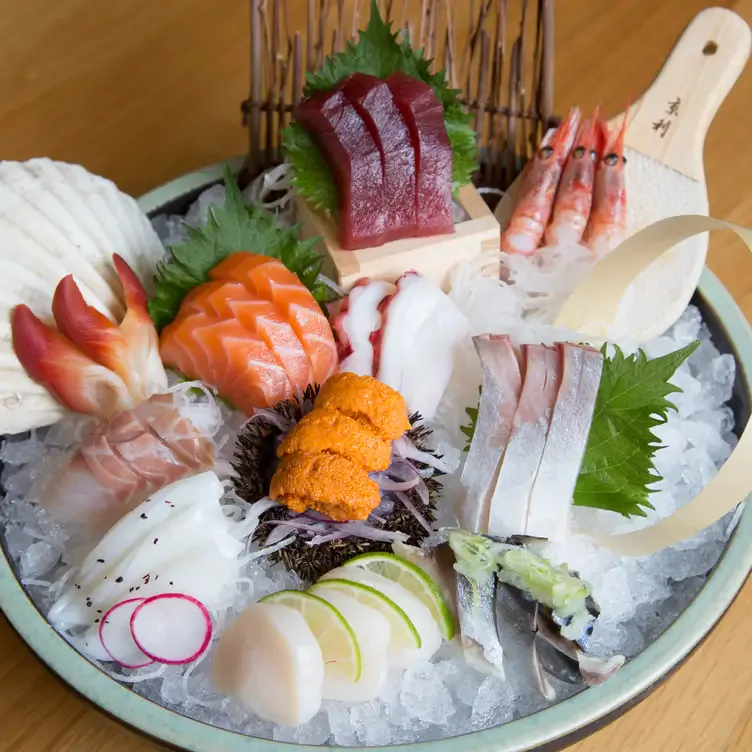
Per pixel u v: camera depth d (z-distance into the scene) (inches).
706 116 29.0
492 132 30.0
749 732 24.9
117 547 23.7
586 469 25.4
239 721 23.3
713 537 25.3
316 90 27.2
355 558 24.1
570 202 28.8
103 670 22.5
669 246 26.1
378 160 26.1
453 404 26.8
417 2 34.6
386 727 23.2
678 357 25.1
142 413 25.2
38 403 25.7
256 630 22.7
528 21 35.2
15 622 22.9
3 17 35.8
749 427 23.5
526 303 28.3
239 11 36.0
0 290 25.3
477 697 23.3
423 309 26.2
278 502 24.2
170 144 33.4
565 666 23.0
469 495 24.9
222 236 27.0
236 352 25.4
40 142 33.3
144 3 36.0
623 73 34.6
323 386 24.5
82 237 26.7
